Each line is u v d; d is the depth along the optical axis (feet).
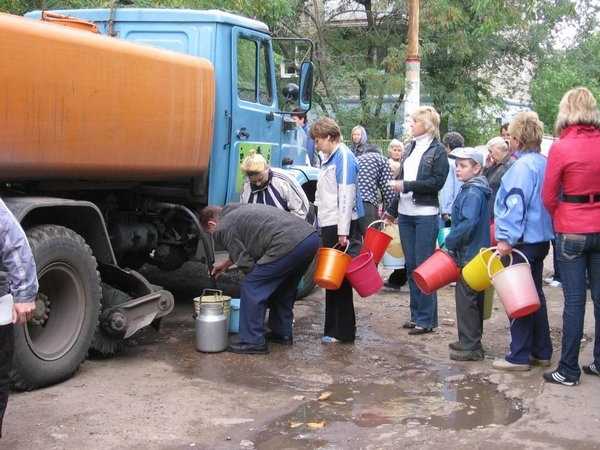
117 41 17.31
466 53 64.49
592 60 83.56
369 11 65.31
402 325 22.70
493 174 26.16
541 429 14.15
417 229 21.04
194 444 13.50
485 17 58.80
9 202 15.83
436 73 68.13
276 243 18.79
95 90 16.53
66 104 15.85
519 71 75.87
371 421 14.76
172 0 32.94
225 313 19.56
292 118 25.90
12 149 14.88
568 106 16.01
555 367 18.16
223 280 27.86
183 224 22.52
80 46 16.08
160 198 21.94
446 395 16.39
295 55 52.06
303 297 26.50
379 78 58.95
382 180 26.94
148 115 18.10
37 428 13.98
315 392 16.55
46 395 15.81
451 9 60.44
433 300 21.74
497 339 21.17
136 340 20.35
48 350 16.25
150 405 15.37
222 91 21.95
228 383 16.98
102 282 18.90
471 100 70.18
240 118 22.77
